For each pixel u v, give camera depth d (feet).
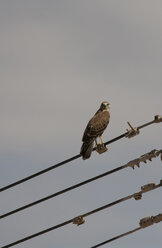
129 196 45.85
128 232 45.42
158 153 45.96
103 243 45.68
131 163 46.19
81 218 47.70
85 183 47.60
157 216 44.75
